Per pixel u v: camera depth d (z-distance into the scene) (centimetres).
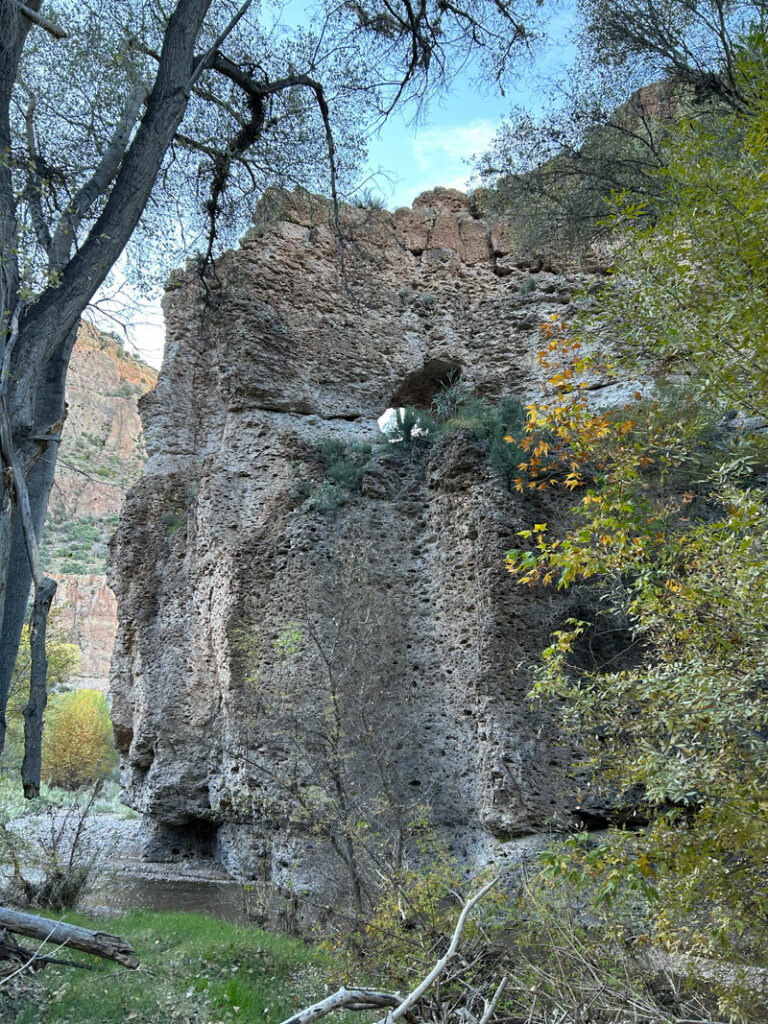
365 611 1420
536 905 642
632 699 597
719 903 524
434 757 1355
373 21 1135
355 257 1962
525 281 1966
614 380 1661
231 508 1711
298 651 1365
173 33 789
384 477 1583
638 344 639
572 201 1458
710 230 577
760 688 550
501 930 700
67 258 745
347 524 1519
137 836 1912
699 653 557
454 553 1438
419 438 1664
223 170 1129
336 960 761
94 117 1003
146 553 1922
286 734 1210
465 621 1382
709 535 564
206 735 1673
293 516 1545
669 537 616
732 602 531
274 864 1317
